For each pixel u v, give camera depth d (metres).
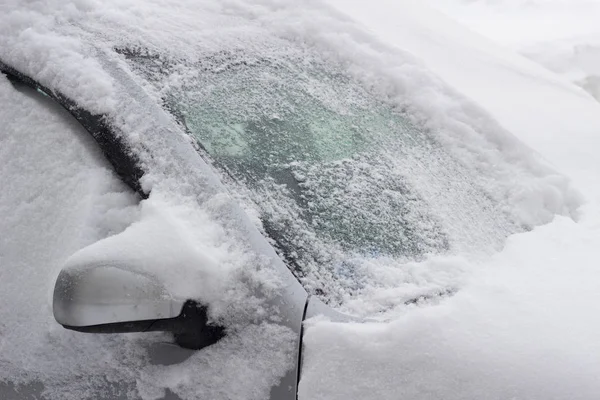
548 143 2.73
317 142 2.10
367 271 1.70
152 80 2.01
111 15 2.25
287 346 1.48
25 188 1.87
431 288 1.71
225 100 2.08
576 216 2.34
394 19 3.30
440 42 3.29
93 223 1.72
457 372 1.39
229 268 1.55
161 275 1.44
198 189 1.70
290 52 2.55
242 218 1.67
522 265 1.85
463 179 2.30
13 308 1.78
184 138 1.82
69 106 1.91
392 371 1.41
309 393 1.42
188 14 2.47
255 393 1.47
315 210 1.82
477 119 2.59
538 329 1.48
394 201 1.99
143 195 1.72
